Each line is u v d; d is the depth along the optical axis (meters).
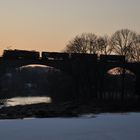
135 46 176.12
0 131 68.69
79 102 143.75
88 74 154.88
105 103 139.38
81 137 63.34
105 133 66.69
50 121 85.06
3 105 142.50
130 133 66.81
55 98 186.50
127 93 174.25
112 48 176.00
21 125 77.06
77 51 176.38
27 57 145.88
